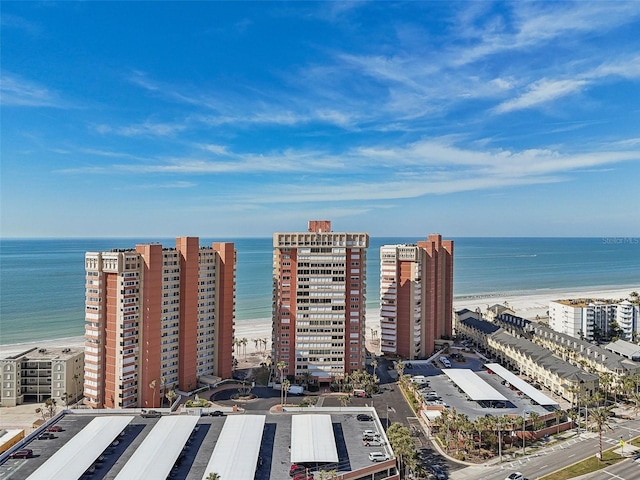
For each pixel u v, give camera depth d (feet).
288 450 377.50
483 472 383.45
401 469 383.24
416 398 551.59
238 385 604.90
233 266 632.79
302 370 608.60
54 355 583.58
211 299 616.39
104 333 524.11
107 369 521.65
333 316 609.42
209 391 581.94
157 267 537.65
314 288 607.78
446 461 405.18
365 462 358.64
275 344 620.08
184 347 571.69
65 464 337.72
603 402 538.88
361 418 439.63
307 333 608.60
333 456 351.25
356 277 622.95
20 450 368.07
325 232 618.03
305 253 607.37
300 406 509.76
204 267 604.90
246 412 458.91
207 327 611.47
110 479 331.98
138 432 409.69
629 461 396.78
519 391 554.87
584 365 642.63
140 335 529.45
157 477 322.96
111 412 453.58
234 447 365.20
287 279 616.80
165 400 552.82
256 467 342.64
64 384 554.87
